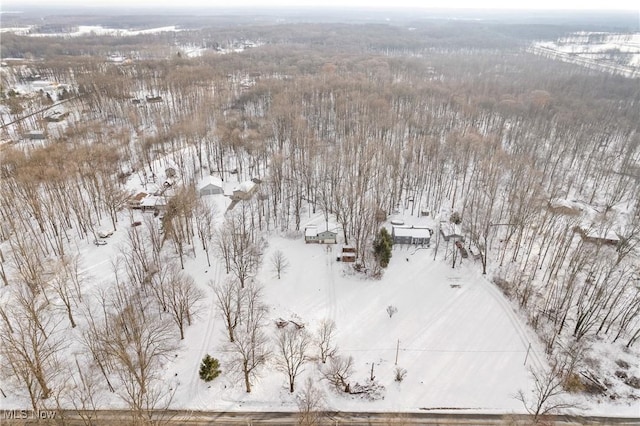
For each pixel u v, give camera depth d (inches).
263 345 2731.3
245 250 3435.0
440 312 3088.1
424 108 6845.5
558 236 3474.4
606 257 3260.3
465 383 2554.1
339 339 2839.6
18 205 3860.7
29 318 2407.7
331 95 7278.5
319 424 2298.2
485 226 3858.3
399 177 4763.8
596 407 2413.9
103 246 3636.8
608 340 2832.2
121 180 4788.4
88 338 2559.1
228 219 3912.4
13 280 3120.1
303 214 4212.6
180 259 3435.0
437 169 4773.6
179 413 2346.2
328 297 3211.1
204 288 3203.7
